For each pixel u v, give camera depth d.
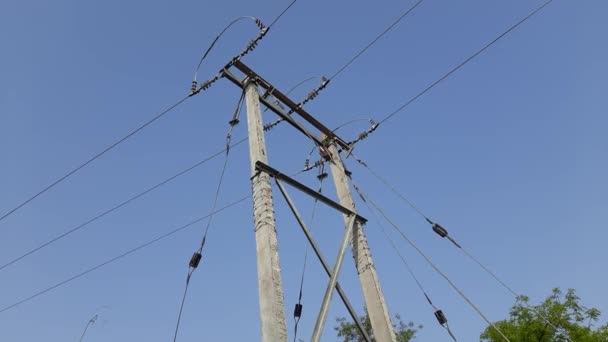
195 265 6.74
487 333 20.11
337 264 6.91
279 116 9.19
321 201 7.82
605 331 18.14
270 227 6.09
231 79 8.72
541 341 18.53
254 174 6.88
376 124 10.37
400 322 23.53
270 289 5.39
